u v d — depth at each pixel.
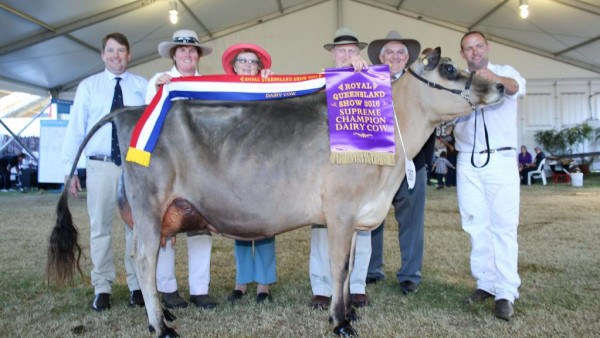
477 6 17.64
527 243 5.98
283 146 3.19
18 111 25.55
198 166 3.22
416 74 3.46
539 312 3.49
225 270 5.04
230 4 17.64
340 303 3.20
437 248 5.86
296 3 20.42
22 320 3.54
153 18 15.90
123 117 3.40
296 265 5.21
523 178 17.53
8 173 18.30
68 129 3.87
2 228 7.91
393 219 8.65
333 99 3.23
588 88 20.61
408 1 19.28
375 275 4.56
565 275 4.47
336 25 20.89
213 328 3.37
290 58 20.91
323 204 3.19
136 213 3.26
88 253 5.99
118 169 3.85
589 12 15.22
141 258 3.23
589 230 6.88
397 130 3.39
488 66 3.82
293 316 3.59
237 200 3.22
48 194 15.58
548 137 20.48
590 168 20.58
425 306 3.74
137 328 3.37
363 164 3.14
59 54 15.87
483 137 3.65
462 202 3.88
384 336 3.13
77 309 3.81
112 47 3.91
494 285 3.64
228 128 3.26
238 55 4.11
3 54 14.05
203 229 3.44
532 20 17.34
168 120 3.28
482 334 3.12
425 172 4.20
